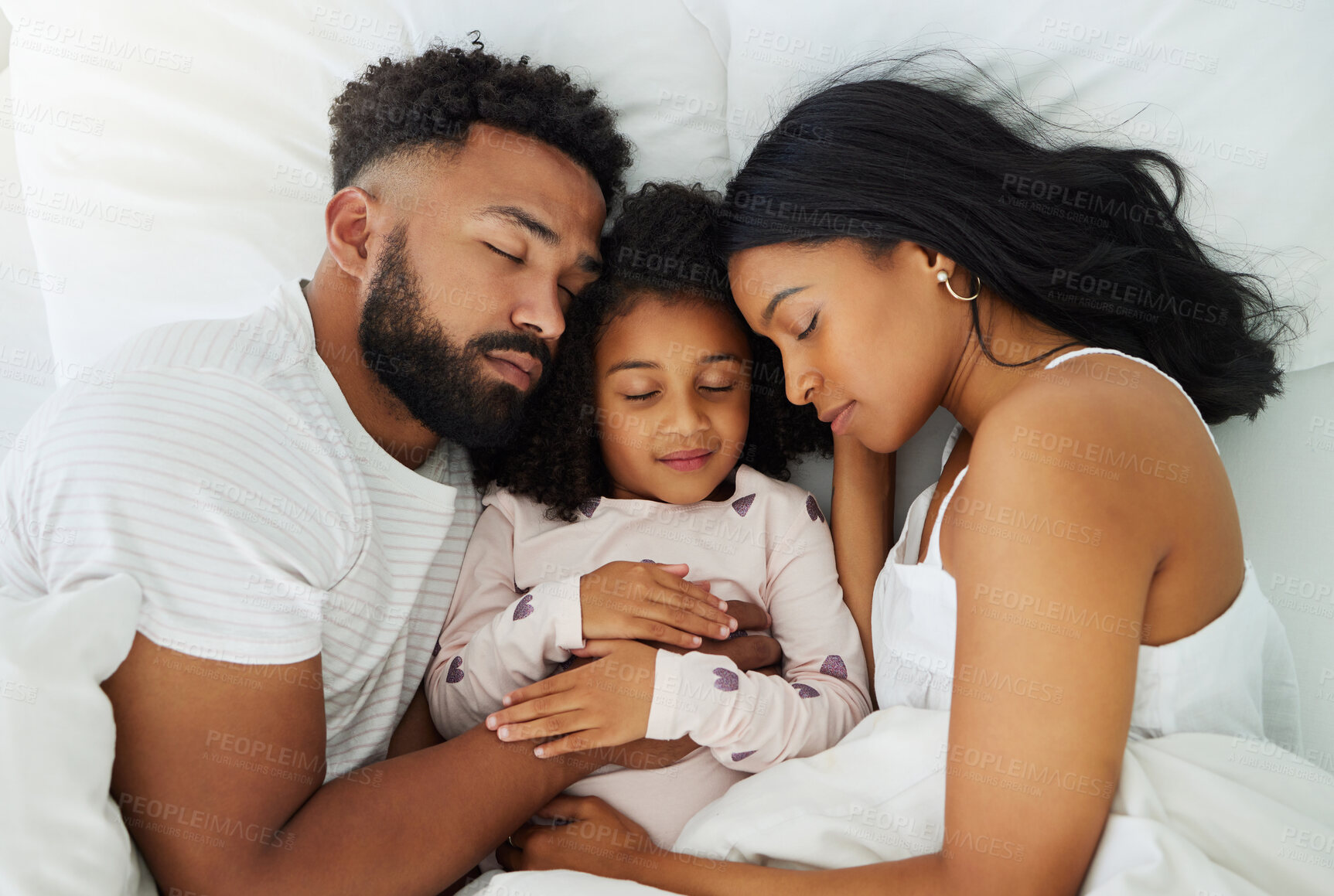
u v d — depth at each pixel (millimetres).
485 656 1024
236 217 1270
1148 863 697
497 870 1017
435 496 1032
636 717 945
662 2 1250
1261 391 1025
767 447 1270
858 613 1150
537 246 1017
